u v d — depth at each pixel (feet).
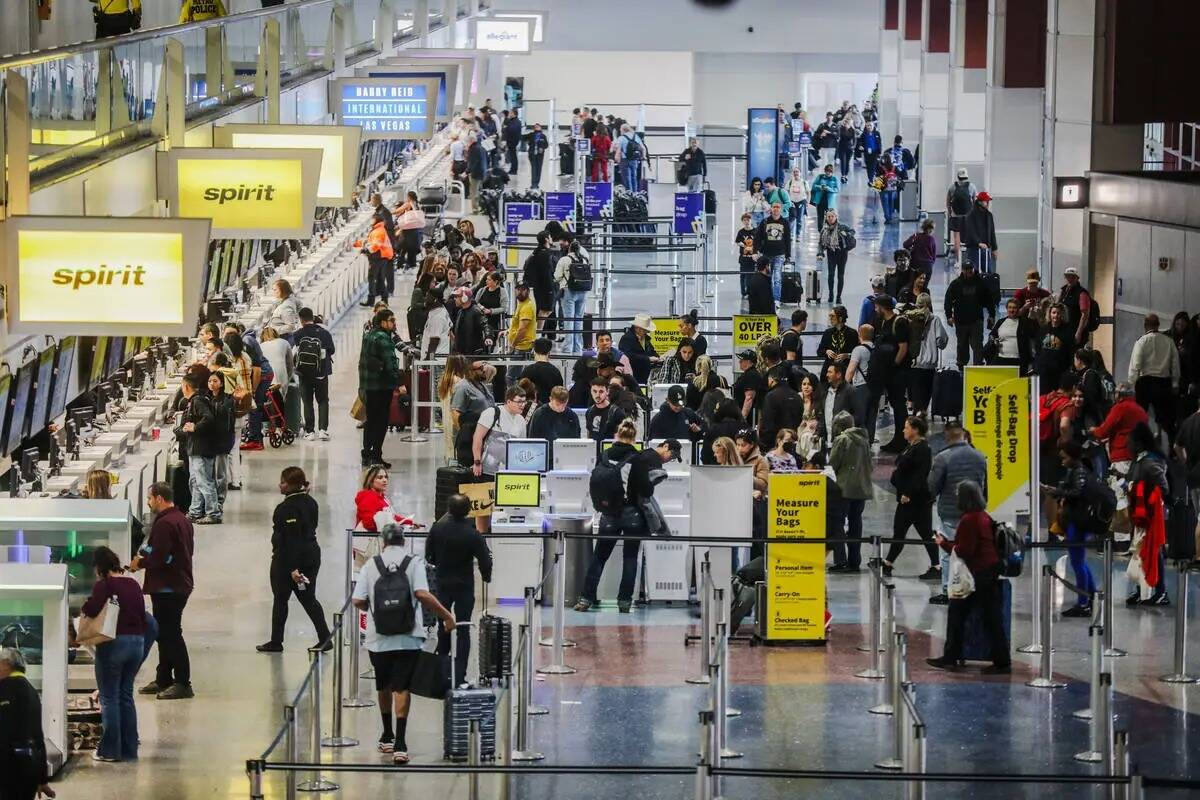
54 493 90.33
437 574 77.15
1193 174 138.21
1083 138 155.74
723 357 141.79
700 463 104.99
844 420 99.71
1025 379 90.22
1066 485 90.48
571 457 97.19
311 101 155.12
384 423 120.88
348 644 83.46
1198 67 154.81
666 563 92.99
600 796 66.54
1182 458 101.24
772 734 73.26
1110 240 145.79
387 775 68.74
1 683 59.77
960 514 91.56
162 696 77.30
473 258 154.40
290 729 58.85
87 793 66.28
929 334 127.54
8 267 75.72
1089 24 155.22
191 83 111.75
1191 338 118.52
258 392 126.11
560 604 82.23
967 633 82.84
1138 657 84.02
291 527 82.79
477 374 110.01
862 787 67.31
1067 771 68.69
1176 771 68.90
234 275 149.18
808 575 86.07
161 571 76.95
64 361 98.73
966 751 71.10
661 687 79.51
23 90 77.15
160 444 108.06
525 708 71.56
